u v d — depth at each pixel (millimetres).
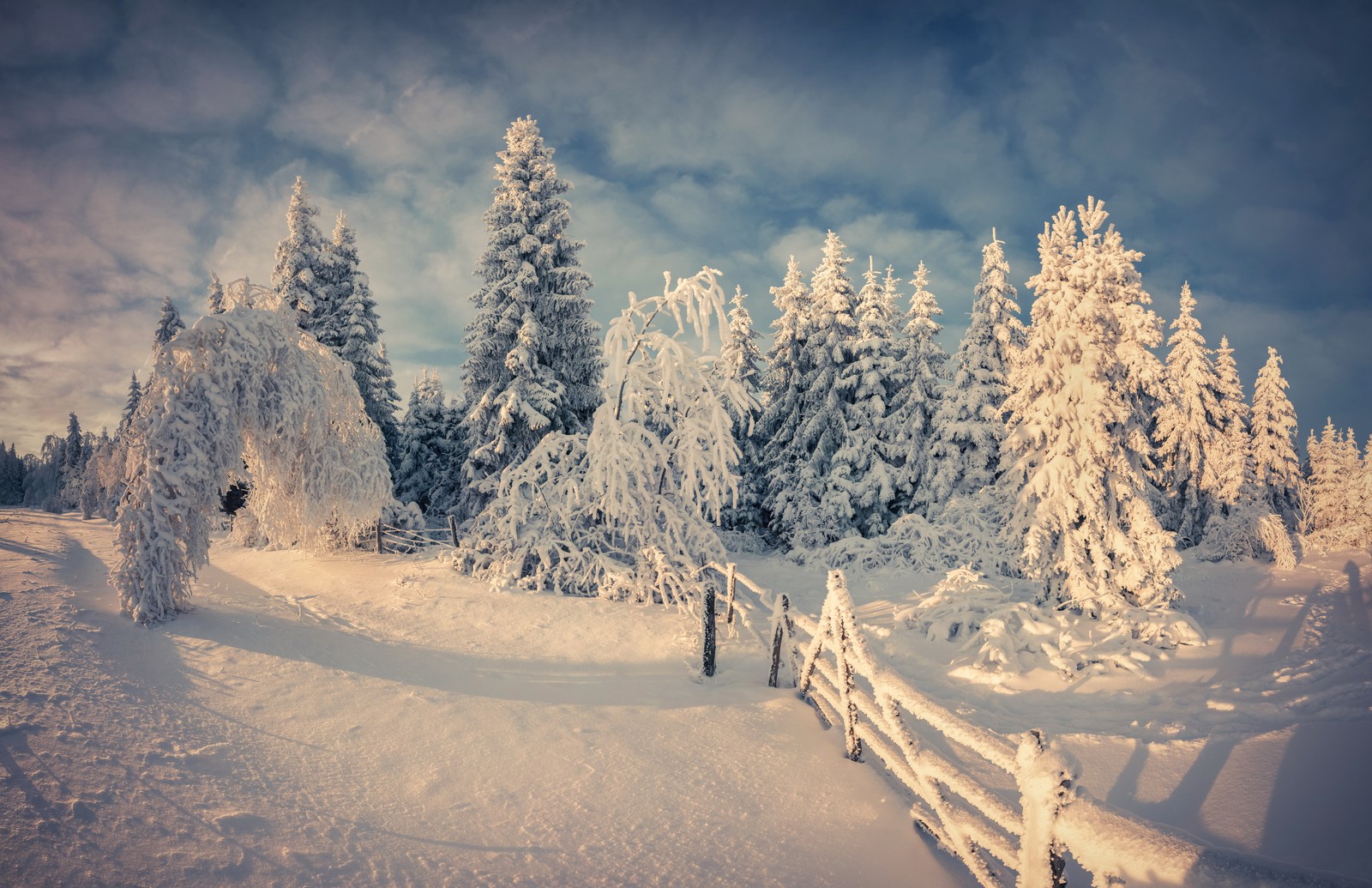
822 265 29422
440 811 4242
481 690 7152
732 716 6449
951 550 20656
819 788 4891
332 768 4734
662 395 13781
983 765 6234
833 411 28000
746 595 15711
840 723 6207
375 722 5766
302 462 13602
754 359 33031
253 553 19266
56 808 3604
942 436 25391
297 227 27562
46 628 7270
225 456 9609
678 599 13055
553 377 22219
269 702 5977
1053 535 14055
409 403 32219
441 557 18641
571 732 5867
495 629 10859
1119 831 2115
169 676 6324
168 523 8836
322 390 13555
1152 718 8125
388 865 3527
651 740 5773
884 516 27125
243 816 3848
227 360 9977
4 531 21062
